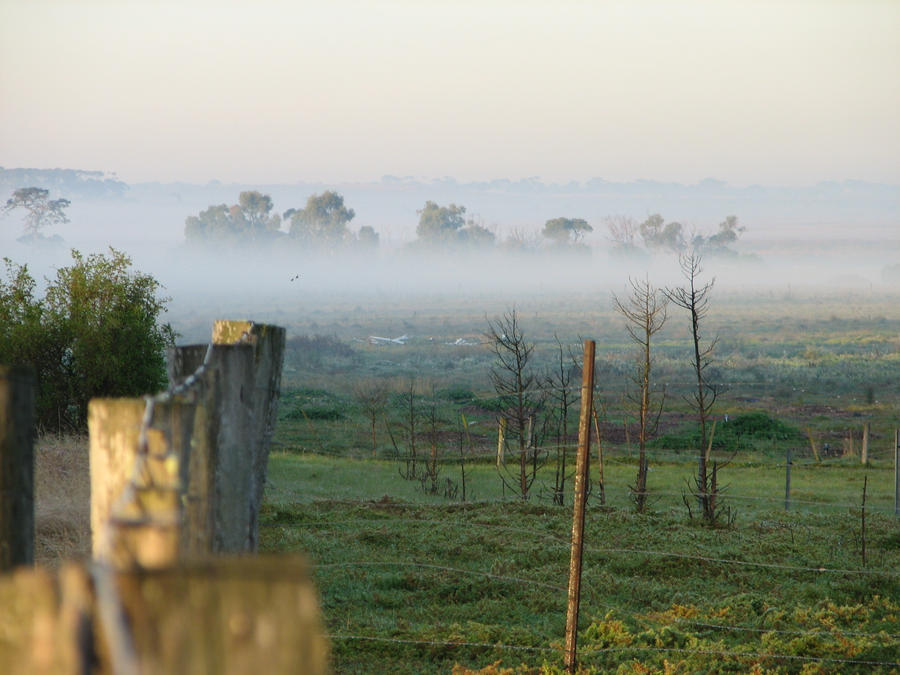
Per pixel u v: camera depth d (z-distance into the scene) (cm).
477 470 5325
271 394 875
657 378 9288
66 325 4528
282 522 3600
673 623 2495
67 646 258
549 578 2953
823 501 4600
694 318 4191
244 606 254
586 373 2020
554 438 6247
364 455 5728
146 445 428
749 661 2136
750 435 6644
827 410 7981
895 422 7369
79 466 3158
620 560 3200
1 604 264
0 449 527
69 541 2250
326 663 2112
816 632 2364
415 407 7606
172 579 254
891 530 3691
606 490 4841
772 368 10912
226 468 799
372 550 3212
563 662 2081
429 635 2306
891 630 2448
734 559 3244
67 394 4566
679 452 6097
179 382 851
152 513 392
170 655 254
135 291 4931
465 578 2889
